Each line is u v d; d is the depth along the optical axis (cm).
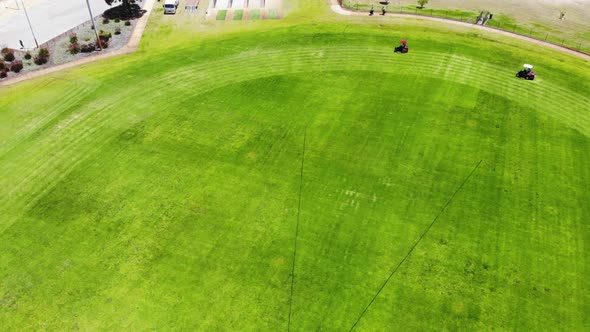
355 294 3316
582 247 3641
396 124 4956
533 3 8188
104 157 4556
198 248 3656
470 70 5909
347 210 3959
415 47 6456
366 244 3666
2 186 4219
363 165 4425
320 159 4500
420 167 4400
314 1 8206
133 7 7900
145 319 3175
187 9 7894
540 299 3278
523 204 4009
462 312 3203
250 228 3812
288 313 3200
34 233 3784
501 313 3195
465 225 3819
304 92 5503
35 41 6762
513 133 4831
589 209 3966
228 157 4541
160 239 3731
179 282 3406
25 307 3253
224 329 3112
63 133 4862
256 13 7738
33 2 8275
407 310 3212
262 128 4919
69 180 4288
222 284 3388
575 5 8119
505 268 3488
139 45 6706
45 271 3494
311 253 3603
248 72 5925
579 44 6669
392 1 8281
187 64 6141
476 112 5138
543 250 3619
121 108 5253
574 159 4497
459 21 7369
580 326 3114
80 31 7138
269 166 4428
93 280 3425
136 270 3497
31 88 5616
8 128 4919
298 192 4141
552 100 5350
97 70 6016
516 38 6800
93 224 3859
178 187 4209
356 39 6694
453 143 4691
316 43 6600
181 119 5072
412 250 3622
